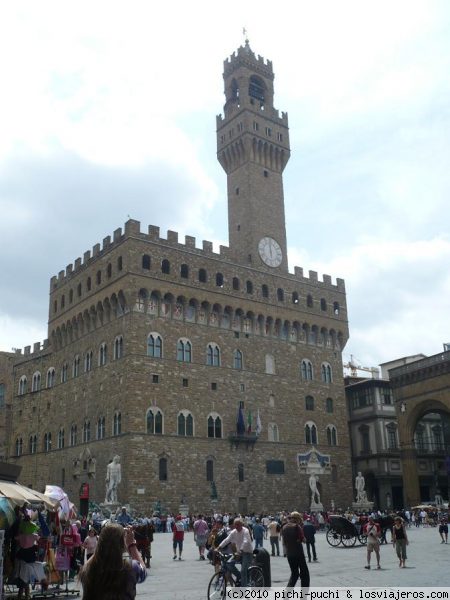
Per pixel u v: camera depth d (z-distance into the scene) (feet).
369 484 353.72
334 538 168.55
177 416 263.08
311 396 319.88
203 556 140.05
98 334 283.59
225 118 351.05
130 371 254.68
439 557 129.59
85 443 276.41
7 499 74.90
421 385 308.40
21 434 328.08
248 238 321.73
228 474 272.72
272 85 356.79
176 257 282.15
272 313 313.73
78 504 272.92
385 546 164.45
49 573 91.20
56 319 320.29
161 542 194.29
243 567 79.25
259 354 303.68
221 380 284.00
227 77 355.15
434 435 375.04
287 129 353.72
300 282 333.01
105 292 278.46
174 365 268.82
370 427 357.61
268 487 285.43
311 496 300.40
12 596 83.76
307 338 328.90
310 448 309.83
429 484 362.33
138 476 243.60
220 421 277.85
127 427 248.73
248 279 309.22
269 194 335.47
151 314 268.21
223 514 248.93
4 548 79.87
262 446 289.74
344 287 356.59
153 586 96.12
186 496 255.50
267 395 299.99
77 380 294.05
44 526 92.17
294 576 75.36
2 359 350.02
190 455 261.85
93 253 295.07
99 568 32.40
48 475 301.84
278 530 153.58
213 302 290.35
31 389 330.75
